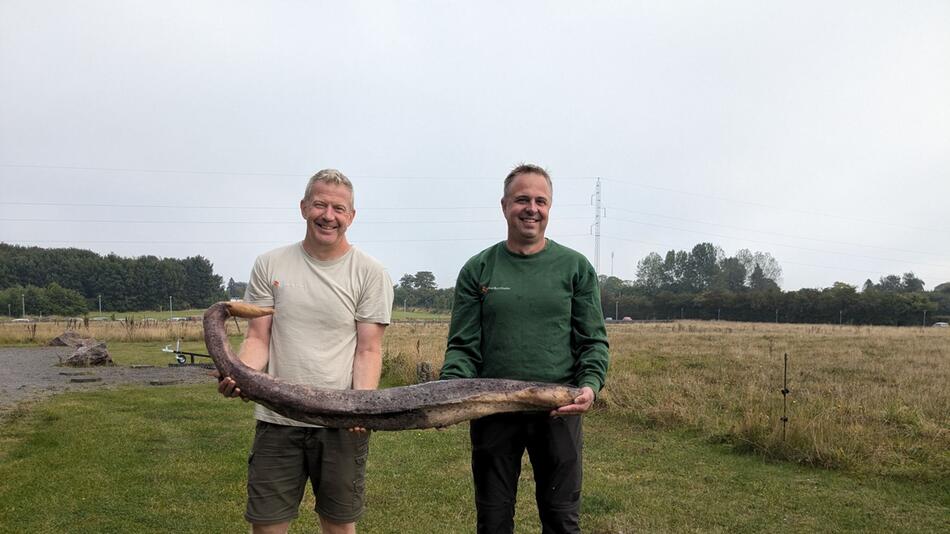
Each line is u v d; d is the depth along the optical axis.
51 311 73.00
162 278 88.25
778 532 5.24
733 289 103.19
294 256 3.37
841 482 6.47
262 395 2.90
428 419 2.92
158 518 5.45
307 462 3.28
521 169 3.39
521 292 3.32
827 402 9.34
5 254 84.12
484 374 3.41
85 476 6.52
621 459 7.44
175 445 7.92
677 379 12.08
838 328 52.38
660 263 106.44
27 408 10.31
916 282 111.94
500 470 3.32
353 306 3.34
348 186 3.32
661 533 5.22
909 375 13.73
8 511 5.53
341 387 3.28
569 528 3.24
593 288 3.44
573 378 3.36
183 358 18.12
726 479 6.63
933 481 6.35
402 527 5.39
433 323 51.34
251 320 3.34
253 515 3.21
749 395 9.62
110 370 16.62
